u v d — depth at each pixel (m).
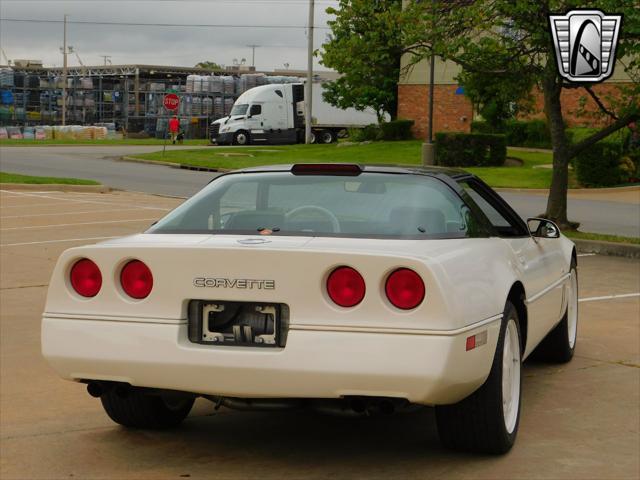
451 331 4.27
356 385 4.32
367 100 48.94
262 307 4.48
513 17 16.28
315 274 4.36
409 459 4.96
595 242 14.66
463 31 17.27
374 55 17.20
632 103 16.56
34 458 5.04
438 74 45.75
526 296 5.49
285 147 46.47
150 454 5.10
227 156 39.66
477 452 5.00
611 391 6.35
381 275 4.30
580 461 4.91
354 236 4.76
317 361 4.32
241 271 4.45
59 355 4.68
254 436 5.41
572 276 7.31
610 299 10.18
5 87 85.44
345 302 4.34
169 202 22.06
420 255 4.39
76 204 20.97
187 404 5.63
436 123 46.06
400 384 4.27
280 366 4.36
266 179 5.39
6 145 51.22
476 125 41.25
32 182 25.14
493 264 5.04
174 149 47.31
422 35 16.52
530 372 6.89
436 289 4.26
